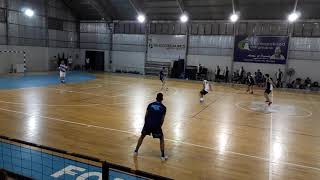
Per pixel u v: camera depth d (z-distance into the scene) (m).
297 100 18.38
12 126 9.50
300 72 26.28
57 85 20.52
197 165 6.84
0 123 9.81
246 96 19.19
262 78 25.73
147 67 32.50
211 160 7.20
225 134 9.61
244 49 27.91
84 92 17.73
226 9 26.58
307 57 25.89
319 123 11.93
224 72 28.73
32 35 29.39
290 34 26.03
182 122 11.05
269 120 12.10
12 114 11.17
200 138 9.02
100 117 11.27
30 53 29.36
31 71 29.62
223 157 7.44
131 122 10.62
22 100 14.17
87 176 5.88
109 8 31.30
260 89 23.53
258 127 10.79
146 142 8.34
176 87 22.47
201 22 29.39
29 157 6.77
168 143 8.38
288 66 26.62
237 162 7.14
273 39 26.66
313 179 6.34
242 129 10.37
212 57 29.55
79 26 35.69
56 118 10.83
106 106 13.57
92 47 35.47
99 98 15.77
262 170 6.71
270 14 25.88
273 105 16.03
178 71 30.19
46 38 30.89
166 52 31.58
